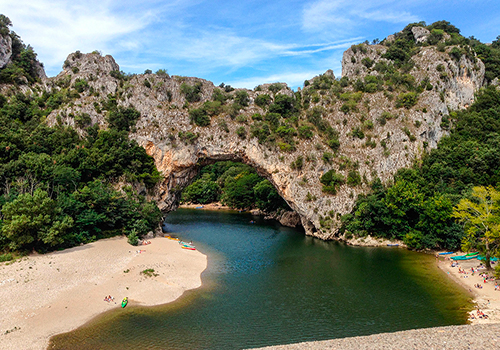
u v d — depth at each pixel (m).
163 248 69.62
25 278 46.69
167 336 36.44
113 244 67.12
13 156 67.75
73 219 65.75
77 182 73.19
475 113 91.19
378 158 86.06
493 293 46.62
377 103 95.00
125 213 74.44
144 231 75.69
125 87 94.81
